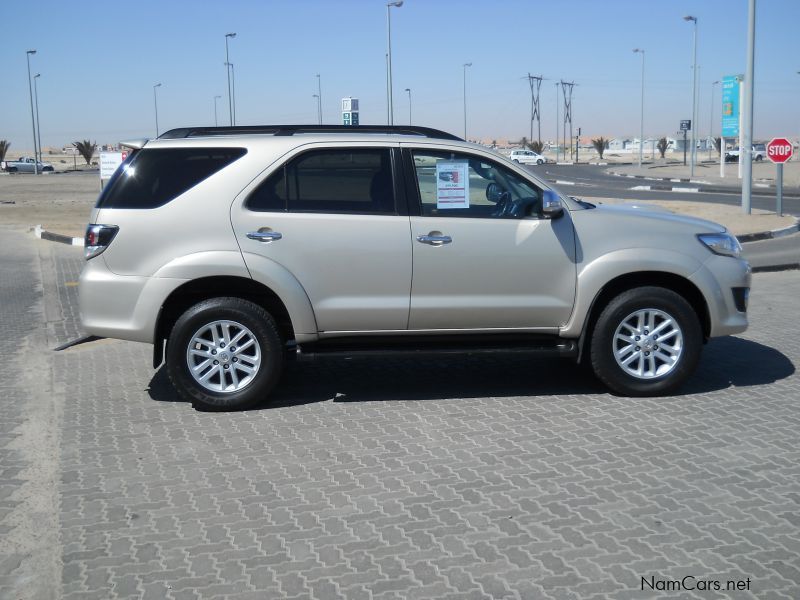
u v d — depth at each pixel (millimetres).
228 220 6285
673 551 4098
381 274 6363
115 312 6324
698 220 6840
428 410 6418
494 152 6559
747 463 5215
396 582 3855
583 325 6523
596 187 37281
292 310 6320
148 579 3932
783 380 7086
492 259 6406
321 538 4305
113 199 6363
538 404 6523
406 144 6465
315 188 6387
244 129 6801
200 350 6379
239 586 3852
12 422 6324
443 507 4645
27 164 71062
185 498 4840
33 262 15570
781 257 15086
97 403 6742
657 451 5445
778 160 21234
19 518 4668
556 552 4105
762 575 3869
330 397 6809
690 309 6520
